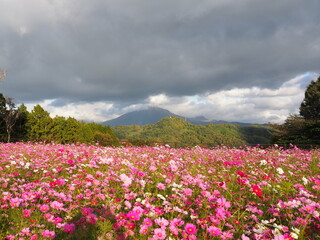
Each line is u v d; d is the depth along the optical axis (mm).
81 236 2732
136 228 2928
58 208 3225
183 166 6824
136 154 9352
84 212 3084
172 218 3146
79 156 7664
